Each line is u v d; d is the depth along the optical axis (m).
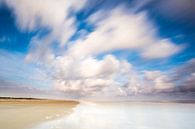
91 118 21.08
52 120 17.25
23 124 13.99
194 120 21.34
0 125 13.21
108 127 15.52
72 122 16.95
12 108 30.30
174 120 21.27
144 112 31.70
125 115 26.02
